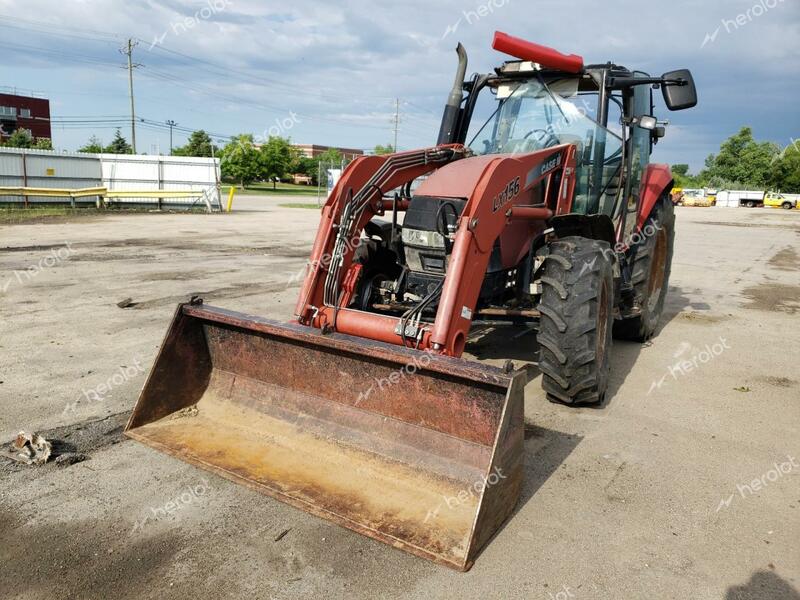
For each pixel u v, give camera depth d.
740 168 59.94
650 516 2.88
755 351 5.76
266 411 3.49
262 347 3.53
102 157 22.08
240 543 2.60
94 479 3.09
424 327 3.34
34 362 4.79
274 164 45.81
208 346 3.77
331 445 3.17
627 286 5.16
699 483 3.20
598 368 3.94
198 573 2.40
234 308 6.76
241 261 10.55
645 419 4.05
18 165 20.17
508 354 5.34
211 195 23.02
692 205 48.16
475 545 2.40
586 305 3.71
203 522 2.74
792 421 4.07
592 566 2.50
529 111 4.97
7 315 6.24
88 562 2.45
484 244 3.51
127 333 5.66
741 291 9.20
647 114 5.64
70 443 3.45
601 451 3.55
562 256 3.85
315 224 18.73
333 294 3.86
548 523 2.80
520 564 2.50
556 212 4.39
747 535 2.75
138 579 2.36
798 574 2.49
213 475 3.15
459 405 2.86
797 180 55.28
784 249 15.57
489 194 3.53
